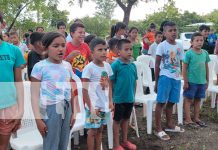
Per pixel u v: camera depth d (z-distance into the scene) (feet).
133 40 22.30
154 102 15.26
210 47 29.25
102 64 11.87
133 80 13.16
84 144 14.14
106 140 14.44
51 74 9.46
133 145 13.55
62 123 9.75
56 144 9.57
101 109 11.60
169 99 15.08
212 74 19.31
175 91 15.01
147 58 18.95
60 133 9.75
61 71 9.69
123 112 13.01
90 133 11.69
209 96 22.00
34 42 11.91
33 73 9.46
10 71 9.17
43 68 9.45
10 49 9.24
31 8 55.11
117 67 12.77
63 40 9.59
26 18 56.08
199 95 16.52
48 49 9.56
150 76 16.96
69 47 13.73
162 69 14.74
